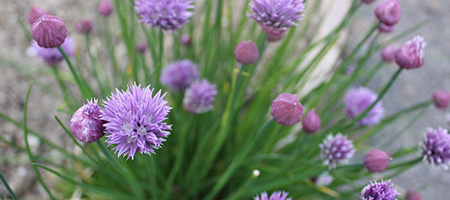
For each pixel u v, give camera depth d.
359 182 0.52
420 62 0.32
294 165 0.44
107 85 0.44
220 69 0.46
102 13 0.43
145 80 0.39
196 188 0.44
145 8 0.32
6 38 0.54
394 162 0.57
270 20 0.30
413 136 0.60
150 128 0.25
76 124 0.26
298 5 0.30
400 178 0.56
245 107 0.52
